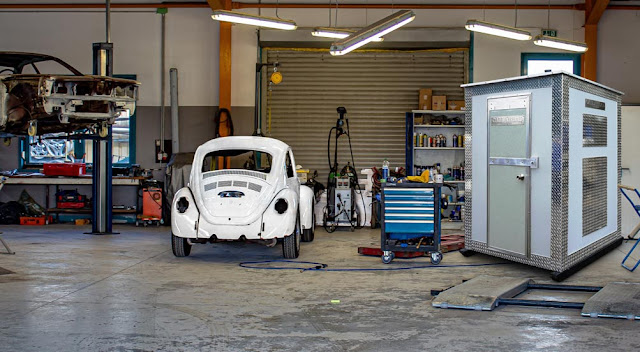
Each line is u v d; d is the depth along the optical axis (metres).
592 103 6.68
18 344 3.85
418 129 10.70
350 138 10.85
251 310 4.73
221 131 10.53
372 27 7.60
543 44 9.29
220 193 6.88
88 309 4.73
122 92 7.47
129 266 6.55
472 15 10.55
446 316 4.57
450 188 10.58
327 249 7.84
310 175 10.86
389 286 5.61
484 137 6.70
